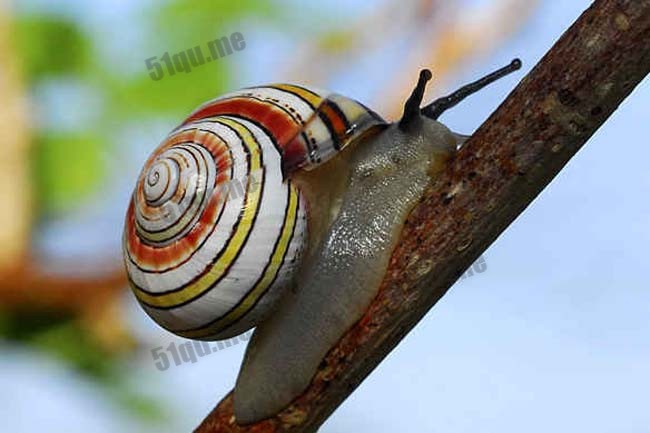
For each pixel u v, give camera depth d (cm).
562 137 22
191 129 25
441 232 22
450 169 22
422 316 23
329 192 25
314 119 25
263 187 25
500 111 22
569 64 22
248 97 25
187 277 25
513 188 22
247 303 25
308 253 25
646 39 21
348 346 23
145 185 25
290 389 24
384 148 25
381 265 24
